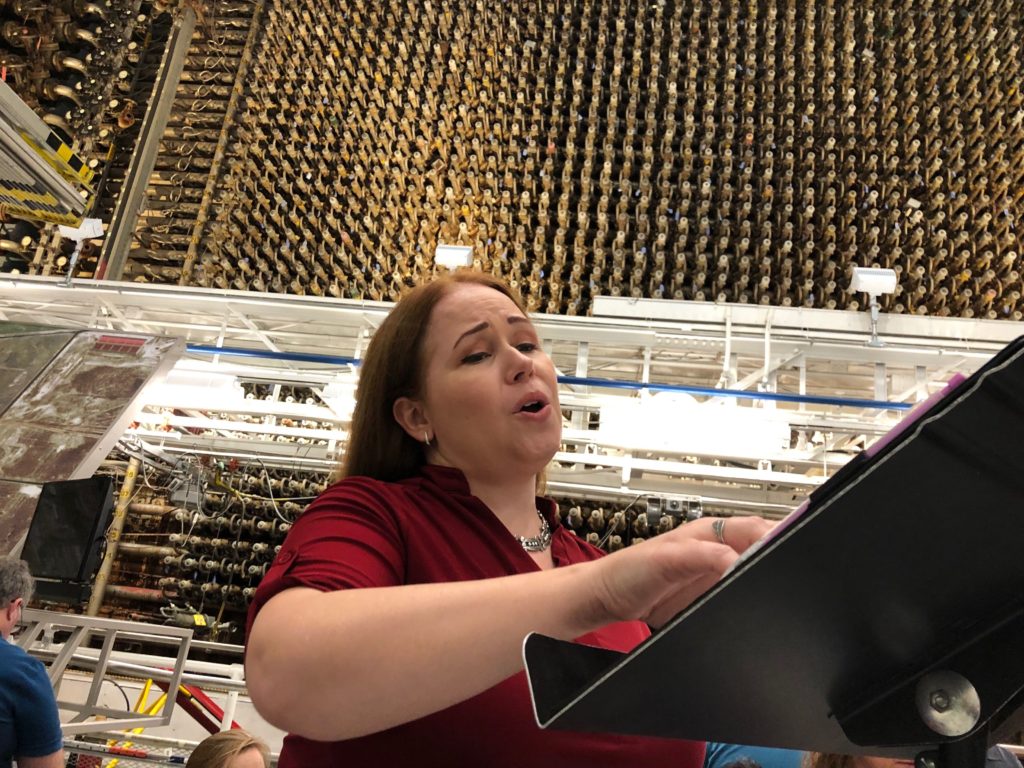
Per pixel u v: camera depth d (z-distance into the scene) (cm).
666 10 986
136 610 714
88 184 527
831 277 816
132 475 696
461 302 123
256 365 695
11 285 600
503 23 961
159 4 989
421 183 900
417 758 92
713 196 890
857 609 56
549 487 628
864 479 49
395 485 108
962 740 62
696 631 54
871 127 873
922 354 538
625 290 841
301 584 80
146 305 609
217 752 278
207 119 966
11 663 254
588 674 60
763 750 195
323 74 955
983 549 55
